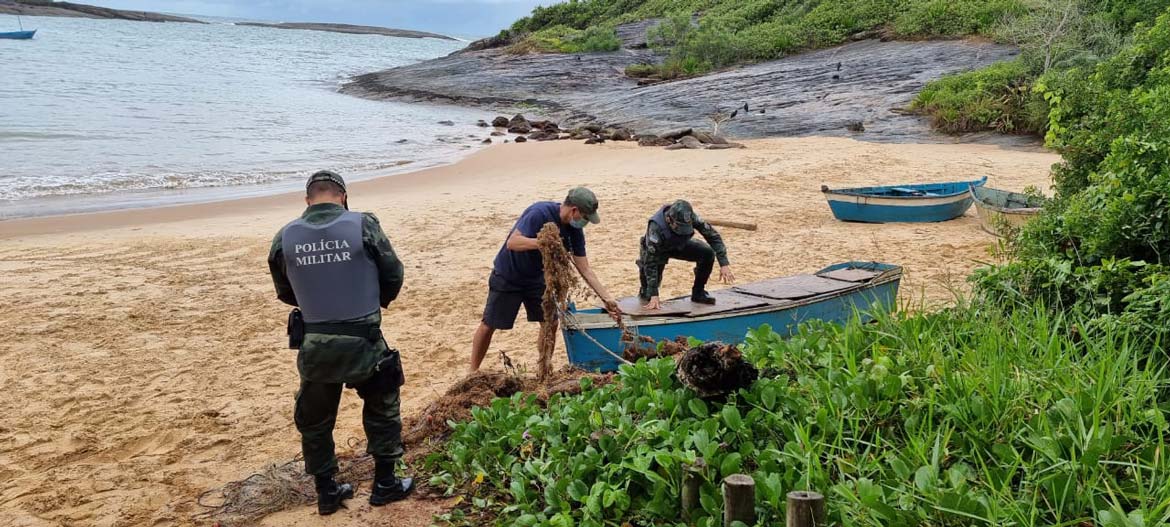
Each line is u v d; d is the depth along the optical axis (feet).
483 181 61.16
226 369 23.80
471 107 124.47
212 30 458.91
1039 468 11.51
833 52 122.11
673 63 130.72
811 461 11.78
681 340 19.70
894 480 11.67
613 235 40.45
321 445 14.61
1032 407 12.76
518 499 13.44
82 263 36.60
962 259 34.60
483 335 21.09
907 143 77.05
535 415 15.15
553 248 18.56
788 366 15.31
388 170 68.64
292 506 15.31
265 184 61.46
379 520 14.44
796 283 23.84
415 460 16.30
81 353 25.07
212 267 35.99
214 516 15.31
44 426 19.81
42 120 86.22
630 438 13.47
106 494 16.40
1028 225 20.67
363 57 266.77
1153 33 34.55
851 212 43.06
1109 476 11.01
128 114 95.81
